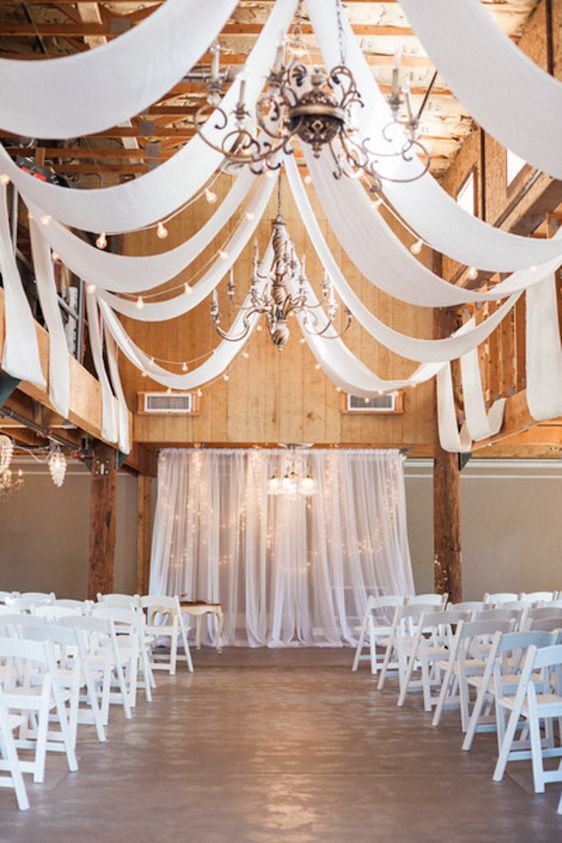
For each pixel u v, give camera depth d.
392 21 7.20
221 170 4.95
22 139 7.88
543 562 12.74
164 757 4.98
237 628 11.29
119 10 7.18
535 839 3.62
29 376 5.51
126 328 10.37
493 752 5.14
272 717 6.19
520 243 4.59
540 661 4.33
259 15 7.23
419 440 10.27
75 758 4.81
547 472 12.84
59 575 12.31
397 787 4.39
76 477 12.47
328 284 6.38
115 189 4.12
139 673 8.26
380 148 4.47
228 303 10.41
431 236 4.82
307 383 10.32
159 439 10.26
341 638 10.98
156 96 3.44
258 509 11.18
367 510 11.14
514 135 3.70
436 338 10.12
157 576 10.78
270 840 3.59
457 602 9.92
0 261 5.08
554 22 6.50
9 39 7.83
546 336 6.47
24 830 3.69
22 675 5.59
